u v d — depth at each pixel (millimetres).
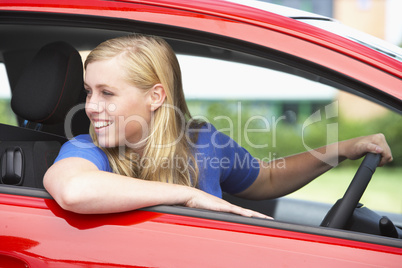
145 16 1802
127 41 1851
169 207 1720
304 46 1753
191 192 1762
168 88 1897
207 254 1621
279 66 2285
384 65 1731
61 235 1665
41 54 2055
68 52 2070
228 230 1678
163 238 1649
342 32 1948
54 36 2279
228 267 1601
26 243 1653
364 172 2053
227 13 1805
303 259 1622
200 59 2447
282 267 1605
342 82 1728
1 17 1859
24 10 1837
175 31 1793
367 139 2197
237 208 1758
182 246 1634
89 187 1650
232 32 1766
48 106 2025
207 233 1665
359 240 1679
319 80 2020
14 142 2029
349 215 1956
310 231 1693
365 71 1717
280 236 1674
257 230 1687
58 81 2033
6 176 1912
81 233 1666
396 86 1696
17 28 2146
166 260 1612
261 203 2613
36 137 2205
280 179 2398
